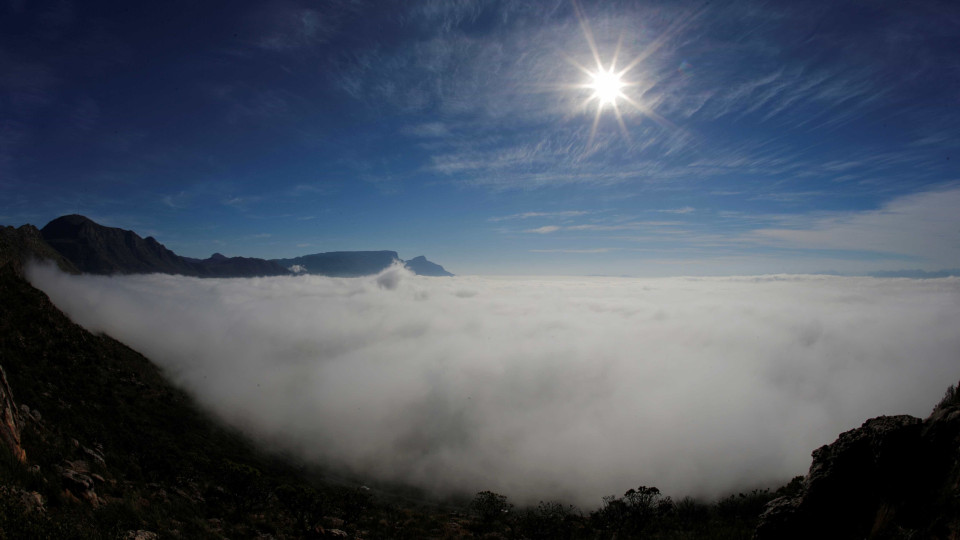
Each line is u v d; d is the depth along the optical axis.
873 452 13.34
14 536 12.30
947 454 11.91
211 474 37.50
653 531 32.81
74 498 17.95
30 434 22.17
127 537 16.47
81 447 26.45
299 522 31.27
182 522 23.08
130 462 31.64
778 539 13.91
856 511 13.05
